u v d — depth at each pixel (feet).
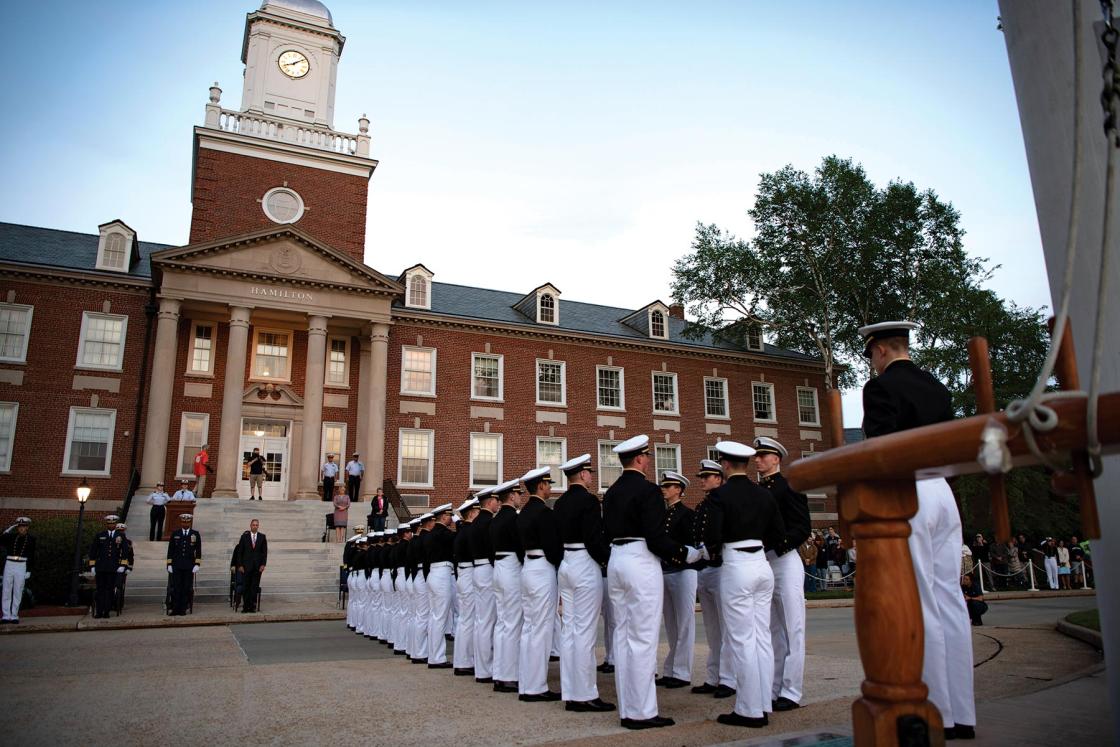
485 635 28.17
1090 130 9.23
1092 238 9.06
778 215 111.75
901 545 7.34
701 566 23.61
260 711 21.94
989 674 24.52
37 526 64.85
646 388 127.34
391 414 108.68
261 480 97.25
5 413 91.40
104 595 55.31
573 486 23.52
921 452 6.37
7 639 44.78
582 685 21.88
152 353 98.68
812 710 20.99
